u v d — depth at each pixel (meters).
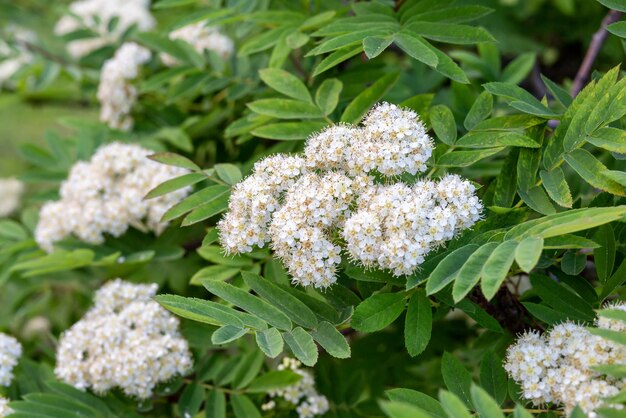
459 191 0.51
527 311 0.56
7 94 0.88
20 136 1.07
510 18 0.80
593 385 0.47
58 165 0.73
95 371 0.59
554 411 0.50
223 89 0.72
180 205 0.54
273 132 0.57
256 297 0.50
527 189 0.53
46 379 0.62
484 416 0.44
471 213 0.51
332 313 0.52
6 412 0.57
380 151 0.51
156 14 0.90
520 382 0.51
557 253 0.54
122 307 0.62
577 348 0.49
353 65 0.65
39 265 0.64
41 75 0.78
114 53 0.78
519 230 0.49
